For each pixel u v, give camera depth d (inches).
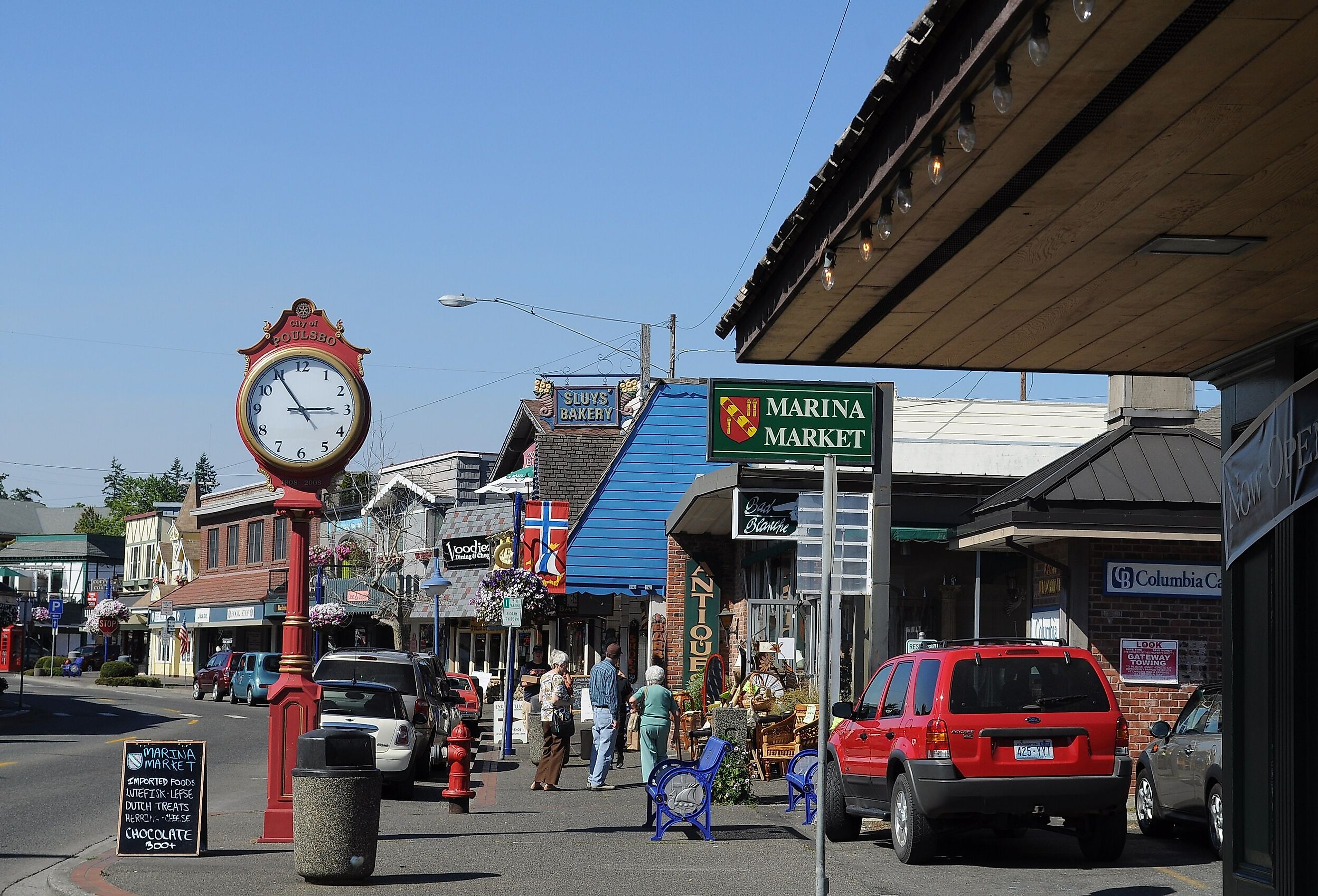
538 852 521.3
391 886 437.4
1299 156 270.5
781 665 972.6
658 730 698.8
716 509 1042.7
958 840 565.0
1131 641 697.6
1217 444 717.9
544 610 1254.9
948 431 949.8
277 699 544.7
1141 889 440.5
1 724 1397.6
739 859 506.3
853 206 311.1
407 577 1925.4
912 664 520.7
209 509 2839.6
